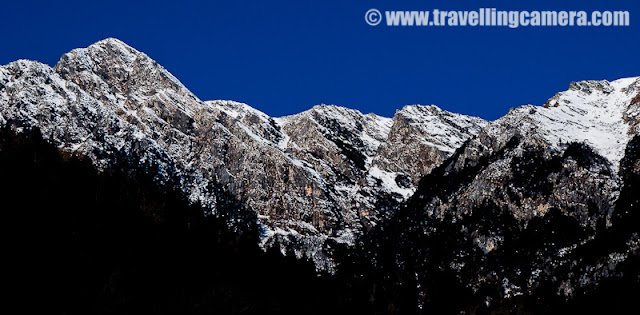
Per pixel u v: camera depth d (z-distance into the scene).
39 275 101.50
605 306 147.12
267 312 129.50
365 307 161.75
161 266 124.31
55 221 120.25
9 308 92.50
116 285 104.81
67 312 96.38
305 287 155.25
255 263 153.50
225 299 124.19
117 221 136.38
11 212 114.00
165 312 109.38
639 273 148.88
